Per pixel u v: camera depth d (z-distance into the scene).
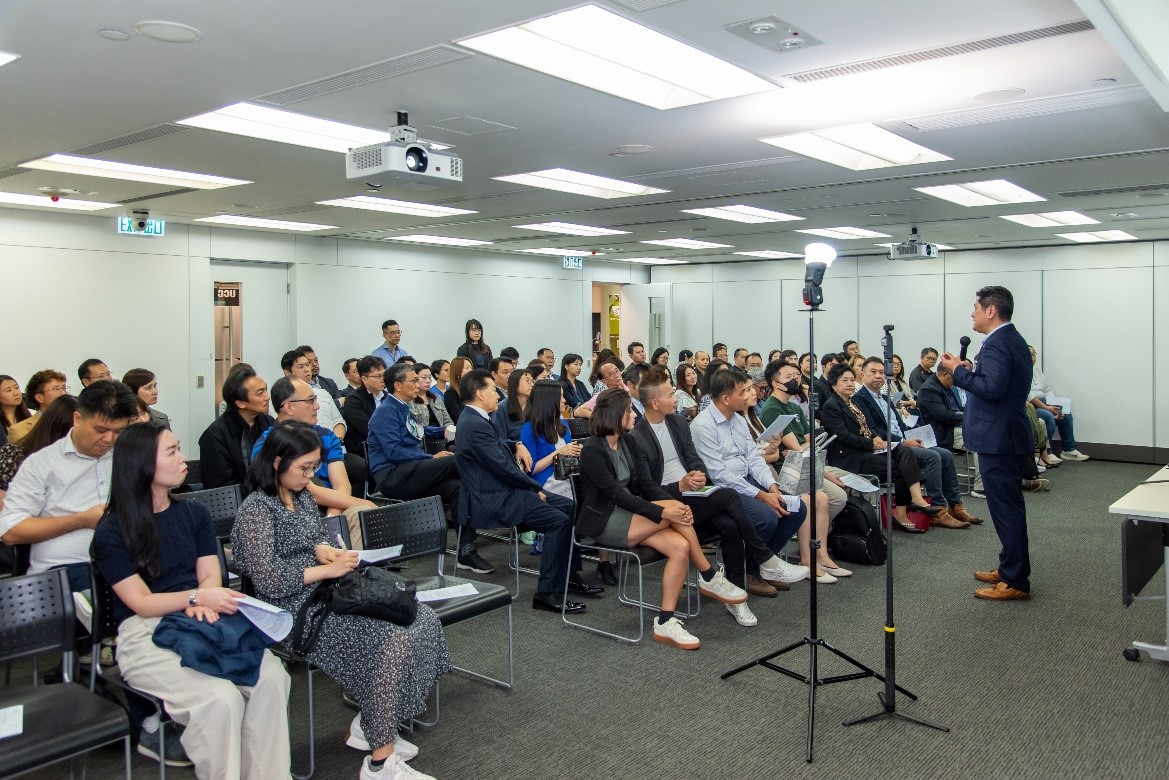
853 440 6.49
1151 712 3.39
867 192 7.50
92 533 3.35
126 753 2.36
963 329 12.59
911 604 4.84
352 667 2.84
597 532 4.32
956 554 6.00
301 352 5.89
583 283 14.52
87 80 4.07
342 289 10.94
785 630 4.40
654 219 9.25
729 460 5.08
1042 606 4.79
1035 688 3.63
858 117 4.87
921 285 12.91
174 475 2.73
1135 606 4.79
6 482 3.86
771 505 4.96
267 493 2.97
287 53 3.71
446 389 8.47
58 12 3.23
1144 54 2.97
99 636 2.71
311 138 5.39
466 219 9.16
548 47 3.85
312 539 3.04
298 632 2.87
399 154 4.58
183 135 5.17
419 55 3.75
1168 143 5.55
